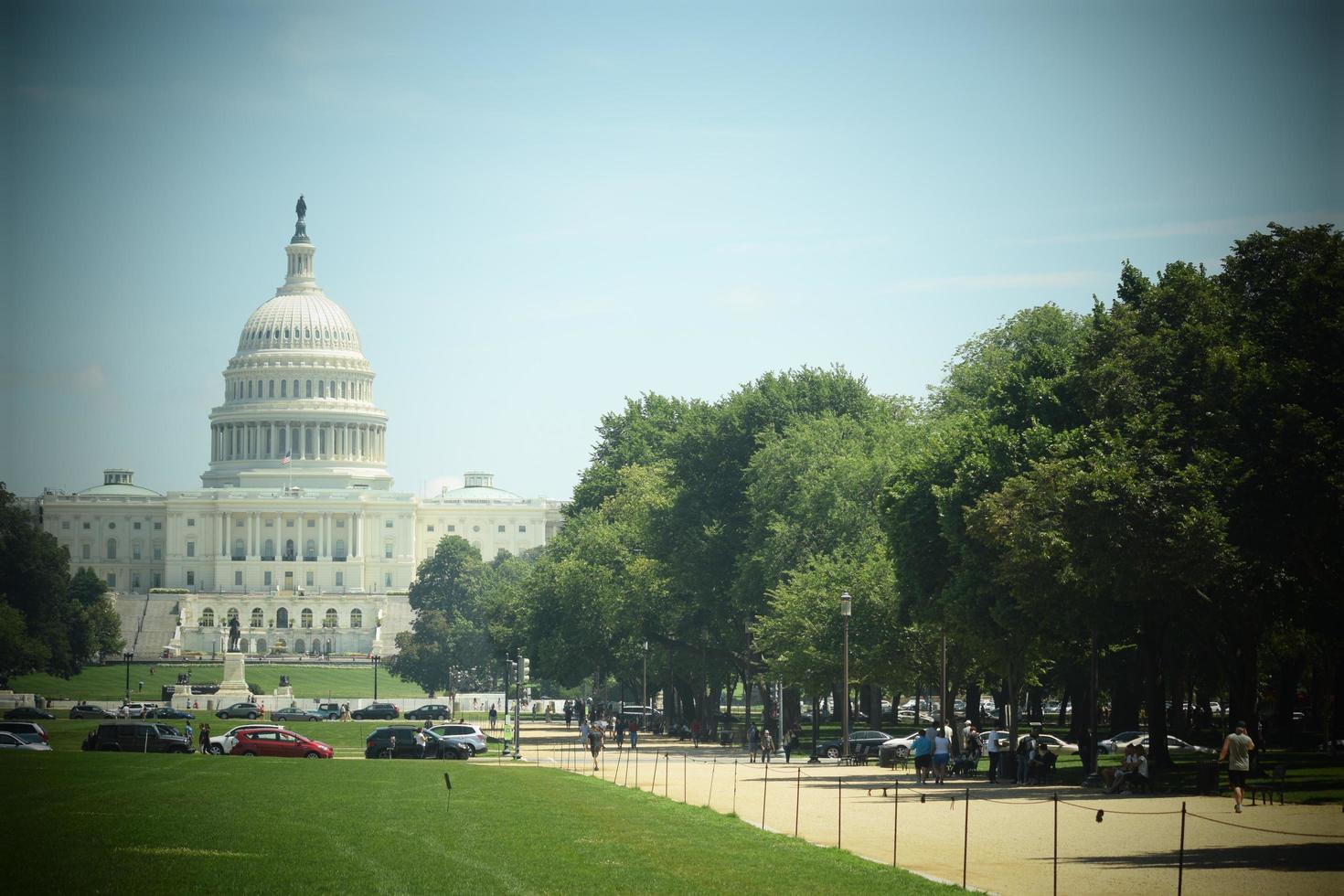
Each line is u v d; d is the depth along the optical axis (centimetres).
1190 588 6781
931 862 4416
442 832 4959
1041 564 6856
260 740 10319
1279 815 5444
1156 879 4066
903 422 12194
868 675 9594
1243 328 7156
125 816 5241
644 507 14200
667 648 13638
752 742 10219
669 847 4656
